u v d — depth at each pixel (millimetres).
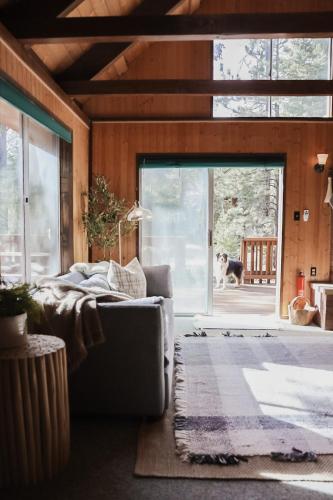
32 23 2758
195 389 2711
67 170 4109
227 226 8422
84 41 2836
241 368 3102
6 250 2924
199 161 4902
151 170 5031
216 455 1934
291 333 4199
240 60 4930
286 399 2562
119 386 2234
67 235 4117
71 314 2156
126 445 2047
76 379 2244
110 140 4930
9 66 2623
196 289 5129
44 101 3344
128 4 3855
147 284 4125
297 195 4887
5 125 2896
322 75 4945
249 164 4871
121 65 4660
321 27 2709
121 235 4980
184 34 2758
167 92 3980
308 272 4934
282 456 1927
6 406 1680
